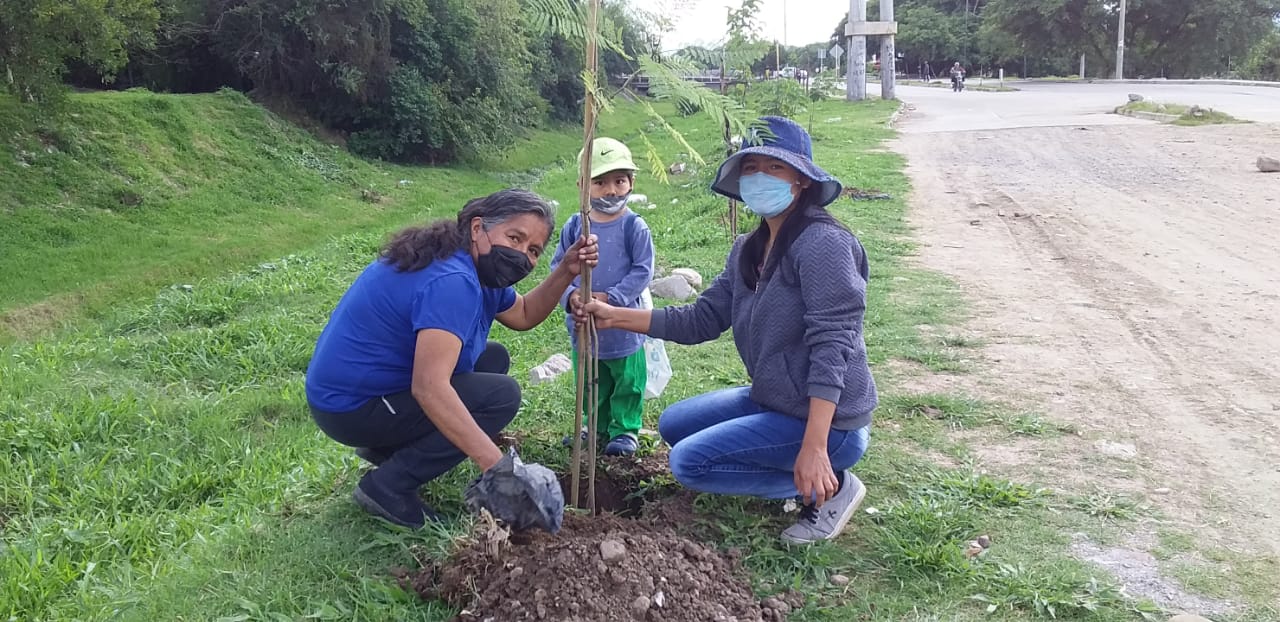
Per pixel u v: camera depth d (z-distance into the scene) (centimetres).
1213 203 1158
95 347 692
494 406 321
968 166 1612
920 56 6850
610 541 258
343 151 2147
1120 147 1786
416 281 286
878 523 326
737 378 509
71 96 1620
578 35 281
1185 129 2003
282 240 1423
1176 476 374
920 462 384
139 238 1298
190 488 415
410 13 2252
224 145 1798
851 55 3344
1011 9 5184
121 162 1515
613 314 318
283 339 671
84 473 434
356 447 328
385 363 295
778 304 295
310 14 2042
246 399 539
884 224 1055
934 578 287
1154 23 5066
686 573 259
